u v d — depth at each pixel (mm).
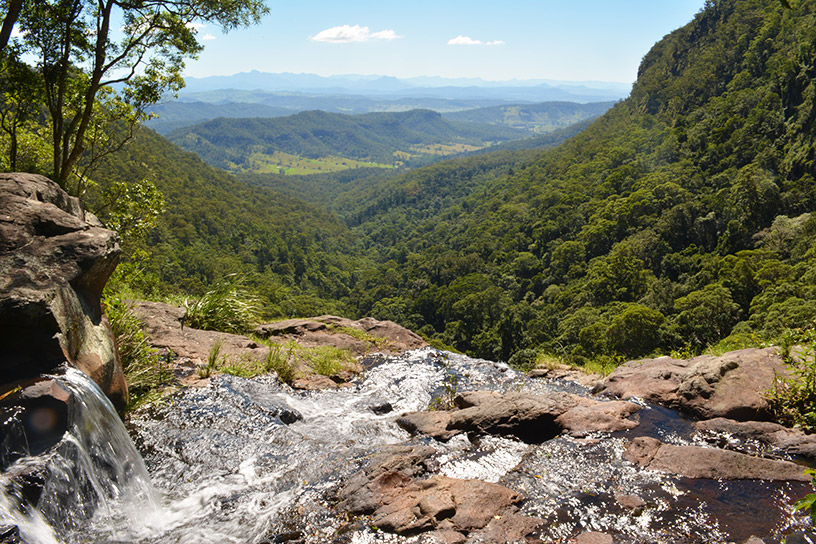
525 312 62062
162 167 111062
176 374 5777
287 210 159875
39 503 2754
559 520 3287
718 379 5121
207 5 9992
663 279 54656
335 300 101000
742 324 37844
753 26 102938
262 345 7543
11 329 3373
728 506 3410
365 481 3689
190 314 7977
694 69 110375
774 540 3002
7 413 2930
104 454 3492
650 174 81750
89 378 3654
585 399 5258
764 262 46688
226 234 104250
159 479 3799
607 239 71562
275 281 89500
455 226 135125
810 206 57875
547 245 84062
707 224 61812
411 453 4191
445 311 72125
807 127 65688
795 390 4621
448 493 3498
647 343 36688
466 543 3025
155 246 77438
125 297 7766
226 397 5191
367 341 8750
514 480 3852
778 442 4246
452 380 6770
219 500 3574
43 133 12055
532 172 144250
